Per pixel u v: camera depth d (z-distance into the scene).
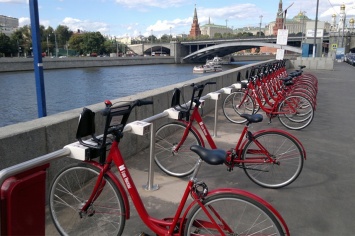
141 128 3.21
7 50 86.50
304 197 3.71
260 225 2.72
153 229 2.53
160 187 3.89
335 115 8.33
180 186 3.93
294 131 6.59
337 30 64.69
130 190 2.62
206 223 2.32
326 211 3.41
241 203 2.47
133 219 3.18
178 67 82.88
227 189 2.25
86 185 3.24
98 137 2.77
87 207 2.77
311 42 35.50
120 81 52.47
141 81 52.50
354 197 3.73
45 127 3.36
